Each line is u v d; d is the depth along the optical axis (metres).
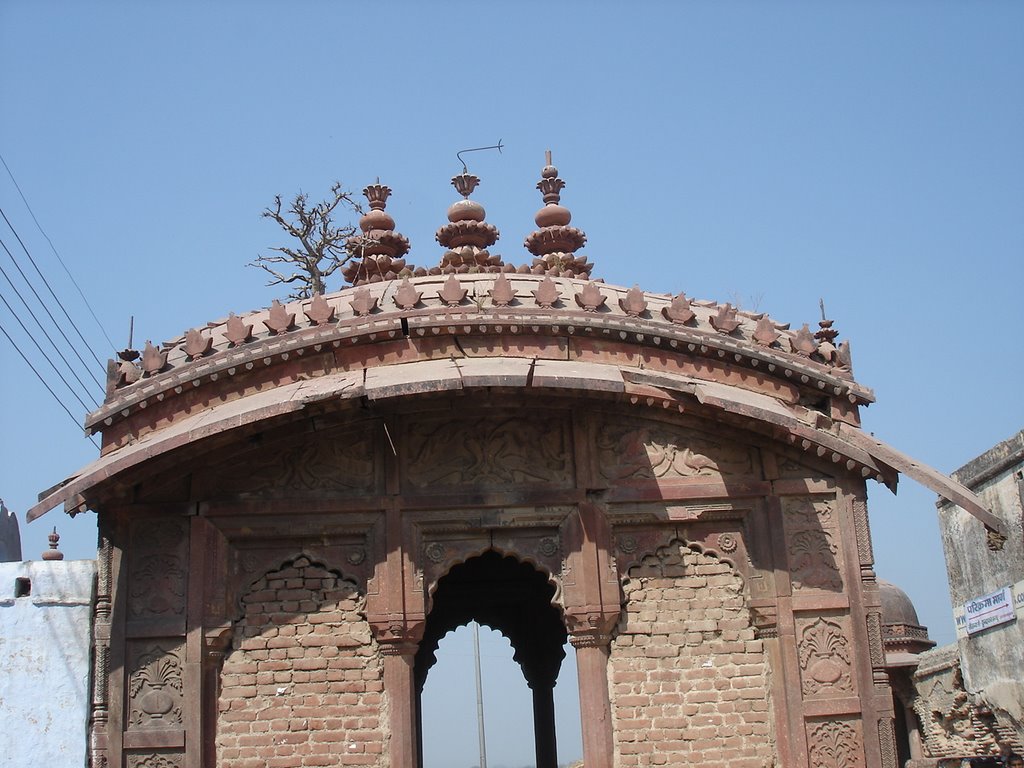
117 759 8.56
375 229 12.09
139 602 8.90
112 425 9.32
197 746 8.59
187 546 9.02
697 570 9.31
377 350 9.38
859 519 9.36
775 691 9.01
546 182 12.61
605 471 9.37
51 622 9.05
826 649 9.11
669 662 9.10
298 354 9.32
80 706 8.88
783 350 9.73
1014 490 12.00
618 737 8.91
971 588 13.41
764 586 9.19
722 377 9.54
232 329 9.41
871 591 9.22
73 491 8.17
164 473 9.09
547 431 9.47
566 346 9.45
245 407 8.70
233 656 8.93
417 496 9.18
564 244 12.16
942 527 14.05
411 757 8.73
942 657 17.39
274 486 9.20
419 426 9.41
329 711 8.85
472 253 11.50
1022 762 13.62
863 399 9.55
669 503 9.33
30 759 8.75
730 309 9.66
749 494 9.35
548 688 13.20
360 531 9.16
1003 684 12.88
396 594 8.96
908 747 18.83
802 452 9.48
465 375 8.62
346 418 9.27
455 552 9.18
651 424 9.52
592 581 9.07
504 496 9.21
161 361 9.45
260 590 9.08
